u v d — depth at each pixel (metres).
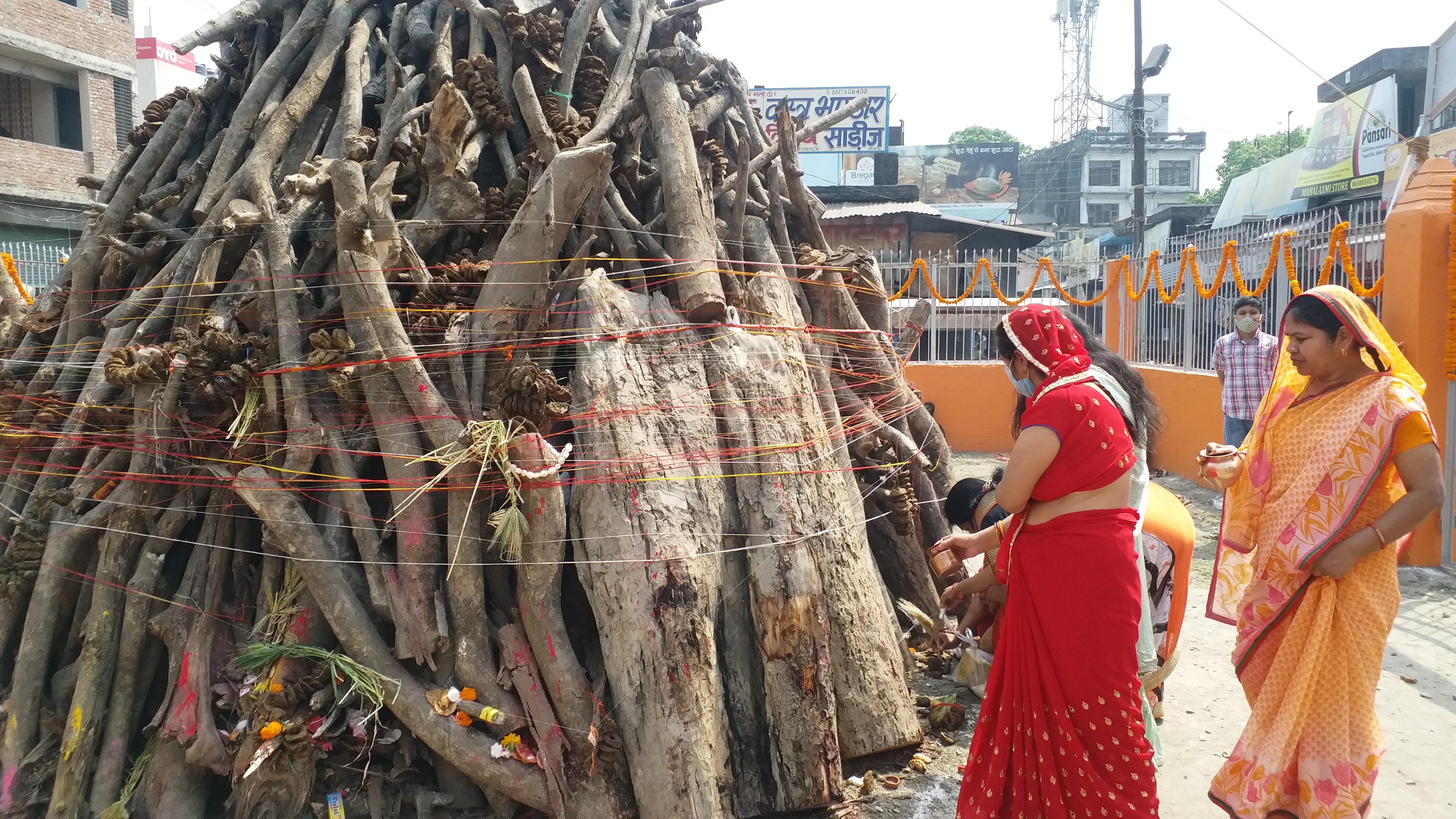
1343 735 2.49
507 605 2.87
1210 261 8.27
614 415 2.87
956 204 32.00
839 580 3.11
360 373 2.78
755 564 2.97
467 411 2.87
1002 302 10.77
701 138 4.38
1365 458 2.46
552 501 2.62
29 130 15.78
